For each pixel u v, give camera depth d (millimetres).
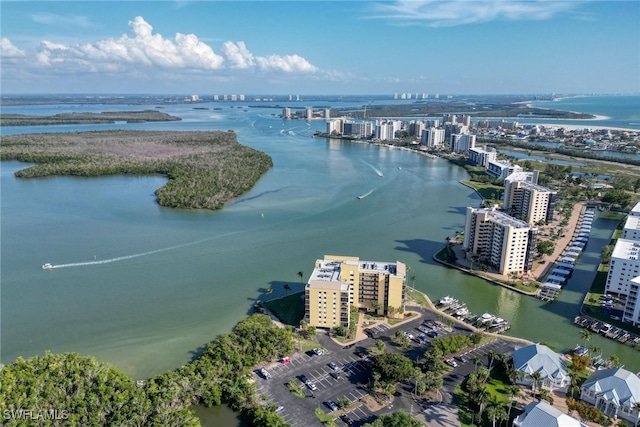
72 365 181250
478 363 192125
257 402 175250
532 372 184750
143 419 160875
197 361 193875
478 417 167250
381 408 174125
